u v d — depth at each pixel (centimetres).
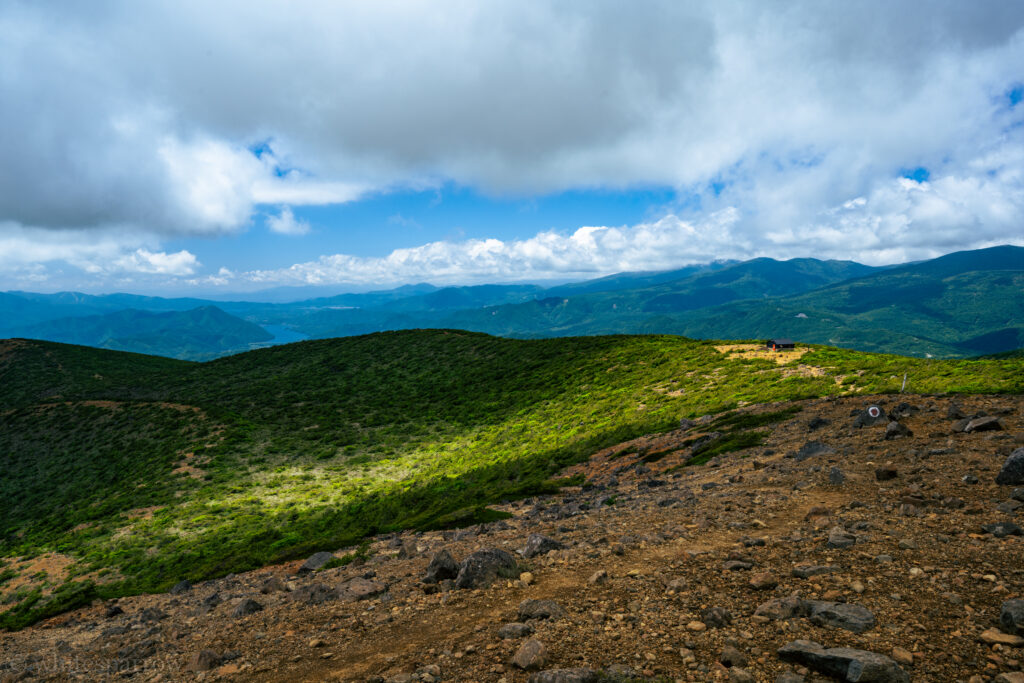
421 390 9950
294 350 14425
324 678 661
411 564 1434
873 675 443
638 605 717
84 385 13588
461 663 618
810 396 3562
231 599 1659
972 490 1061
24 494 6644
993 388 2331
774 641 559
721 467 2092
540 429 5791
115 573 3853
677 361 6638
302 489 5566
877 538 846
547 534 1403
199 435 7662
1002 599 586
